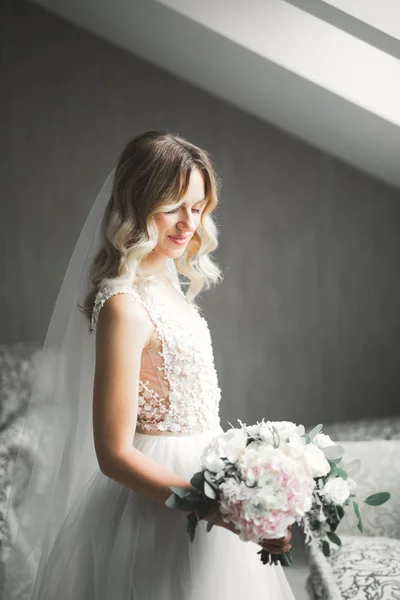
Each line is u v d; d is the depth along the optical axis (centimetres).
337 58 298
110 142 445
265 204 440
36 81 445
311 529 157
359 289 439
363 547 244
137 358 167
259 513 144
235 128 438
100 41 440
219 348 448
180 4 308
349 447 277
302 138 430
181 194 174
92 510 180
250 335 446
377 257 437
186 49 367
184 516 173
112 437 161
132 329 168
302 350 445
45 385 199
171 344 175
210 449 158
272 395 448
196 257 210
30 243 452
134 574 169
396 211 433
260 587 178
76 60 443
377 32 291
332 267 440
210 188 183
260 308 445
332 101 324
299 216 440
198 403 180
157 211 173
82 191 448
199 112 438
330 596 214
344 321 442
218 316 446
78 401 196
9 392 380
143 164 176
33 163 449
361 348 442
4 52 444
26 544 198
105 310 170
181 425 179
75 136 446
